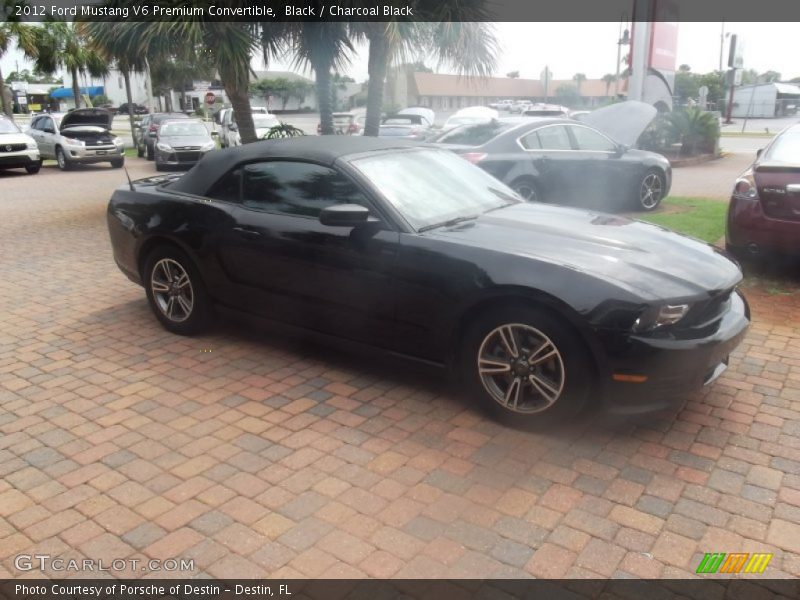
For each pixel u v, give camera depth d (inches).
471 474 131.5
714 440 142.9
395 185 169.9
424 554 109.2
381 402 161.9
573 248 150.1
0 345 202.4
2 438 147.2
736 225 254.1
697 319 140.9
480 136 381.7
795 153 257.3
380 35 378.9
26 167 772.6
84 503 123.5
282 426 151.1
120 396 167.2
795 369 177.6
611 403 137.2
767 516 118.0
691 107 761.0
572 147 381.4
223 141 964.0
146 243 205.3
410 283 154.6
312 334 177.9
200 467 135.0
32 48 1240.2
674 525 115.8
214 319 205.0
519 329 143.7
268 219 178.1
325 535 114.0
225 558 108.8
